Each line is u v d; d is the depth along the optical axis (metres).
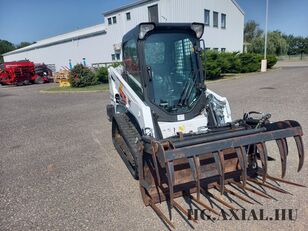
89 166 4.62
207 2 21.28
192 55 4.02
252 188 3.54
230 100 9.77
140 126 3.74
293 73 19.36
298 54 54.59
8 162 5.04
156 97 3.83
